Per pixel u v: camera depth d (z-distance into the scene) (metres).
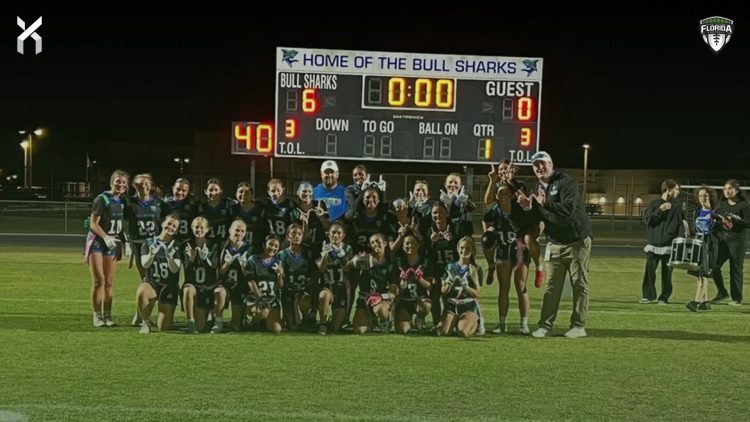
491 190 9.06
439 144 20.70
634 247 25.39
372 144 20.80
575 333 8.67
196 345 7.82
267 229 9.12
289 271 8.73
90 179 69.06
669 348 8.05
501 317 8.92
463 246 8.53
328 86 20.72
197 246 8.59
